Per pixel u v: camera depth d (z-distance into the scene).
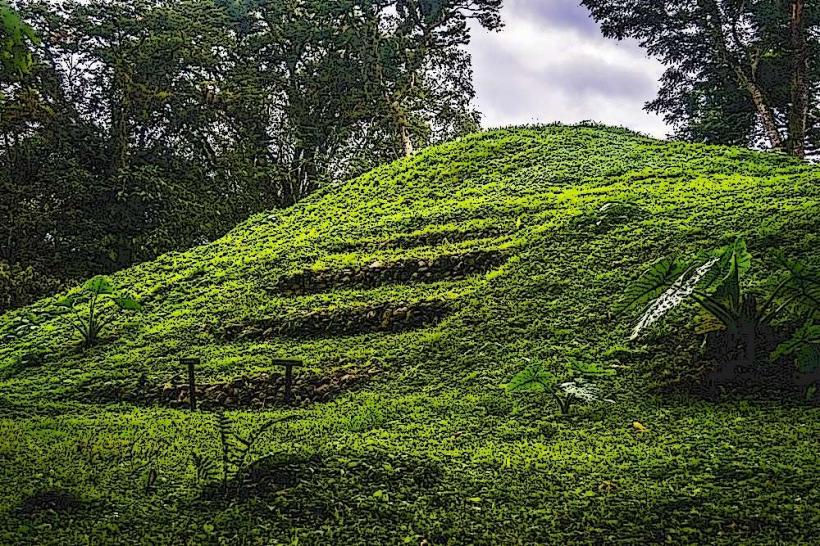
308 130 35.38
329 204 23.47
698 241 12.68
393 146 36.34
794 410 7.61
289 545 4.80
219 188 32.41
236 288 16.39
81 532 4.98
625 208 14.92
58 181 27.62
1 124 26.81
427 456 6.76
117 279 19.55
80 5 31.19
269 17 36.16
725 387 8.44
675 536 4.81
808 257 10.77
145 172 29.20
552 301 12.05
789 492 5.40
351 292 14.61
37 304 19.44
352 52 36.28
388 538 4.94
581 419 8.16
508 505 5.52
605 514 5.22
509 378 9.86
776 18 27.33
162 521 5.22
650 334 10.04
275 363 10.22
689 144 23.55
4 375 13.64
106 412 10.53
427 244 16.73
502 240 15.42
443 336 11.71
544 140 24.70
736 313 8.80
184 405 10.89
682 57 31.05
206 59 32.50
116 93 31.69
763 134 31.36
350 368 11.13
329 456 6.36
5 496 5.62
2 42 7.32
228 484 5.82
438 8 35.09
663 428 7.55
